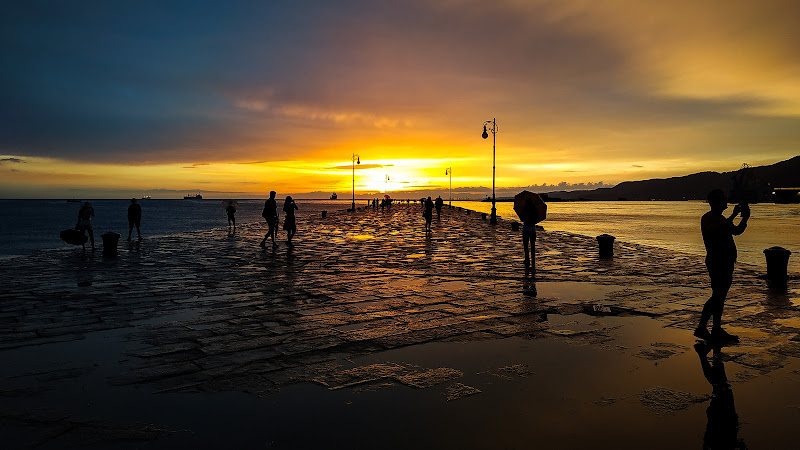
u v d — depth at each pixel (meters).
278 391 4.44
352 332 6.45
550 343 5.93
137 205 21.28
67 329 6.61
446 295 9.01
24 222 82.00
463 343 5.95
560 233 26.12
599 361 5.24
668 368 5.02
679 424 3.75
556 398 4.25
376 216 51.62
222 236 24.33
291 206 18.69
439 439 3.49
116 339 6.13
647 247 18.94
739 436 3.56
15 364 5.19
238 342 6.00
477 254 16.11
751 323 6.92
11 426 3.73
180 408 4.07
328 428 3.68
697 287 9.87
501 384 4.58
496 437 3.53
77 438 3.54
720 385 4.55
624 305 8.12
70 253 16.42
